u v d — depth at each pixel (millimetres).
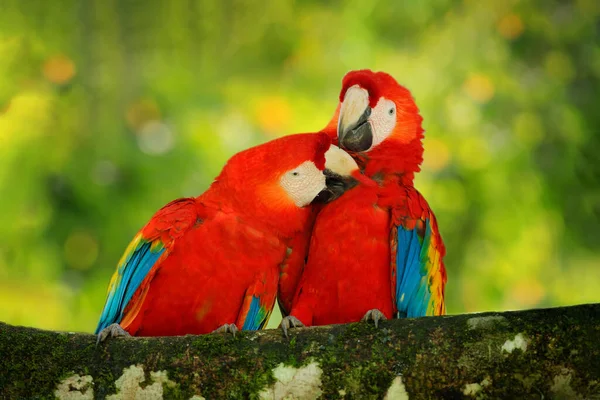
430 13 12375
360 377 5750
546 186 11602
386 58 12266
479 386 5625
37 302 10312
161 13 12102
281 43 12625
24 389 5836
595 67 12562
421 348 5727
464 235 11453
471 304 11266
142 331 7465
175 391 5840
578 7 12969
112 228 10672
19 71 11242
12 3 11508
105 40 11766
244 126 11984
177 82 11961
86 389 5848
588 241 11523
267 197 7645
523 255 11344
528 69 12531
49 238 10500
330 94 12250
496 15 12586
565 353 5539
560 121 12008
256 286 7469
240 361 5852
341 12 12664
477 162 11633
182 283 7336
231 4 12531
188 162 11281
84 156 11008
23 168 10562
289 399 5805
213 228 7430
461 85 12062
